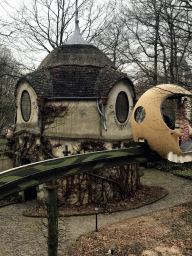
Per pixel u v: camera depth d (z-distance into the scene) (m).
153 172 21.94
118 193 14.62
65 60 15.12
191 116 16.34
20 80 15.49
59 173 5.28
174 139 6.14
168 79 14.02
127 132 15.18
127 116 15.15
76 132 14.06
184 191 16.61
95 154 5.96
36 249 9.73
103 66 15.08
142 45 17.73
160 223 11.34
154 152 6.86
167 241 9.59
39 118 14.65
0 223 12.27
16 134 16.72
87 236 10.41
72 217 12.62
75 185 13.77
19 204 15.19
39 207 14.23
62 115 14.17
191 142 7.88
